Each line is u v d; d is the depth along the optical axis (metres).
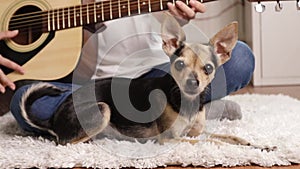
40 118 1.39
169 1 1.36
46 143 1.36
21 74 1.46
